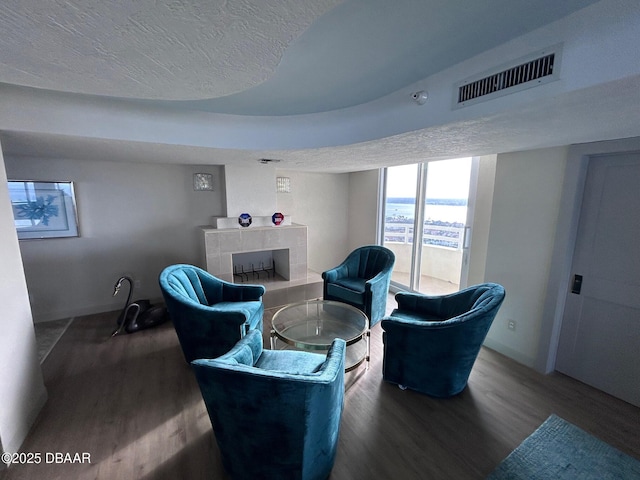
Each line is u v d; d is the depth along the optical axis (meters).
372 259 4.05
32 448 1.79
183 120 2.41
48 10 0.73
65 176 3.39
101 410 2.11
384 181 4.87
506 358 2.84
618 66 1.03
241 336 2.46
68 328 3.34
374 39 1.39
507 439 1.88
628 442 1.86
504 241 2.84
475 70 1.51
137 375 2.53
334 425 1.60
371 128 2.24
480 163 3.18
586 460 1.73
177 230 4.08
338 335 2.64
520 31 1.29
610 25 1.03
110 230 3.70
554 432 1.93
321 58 1.58
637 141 1.97
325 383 1.37
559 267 2.44
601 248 2.30
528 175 2.62
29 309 1.99
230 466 1.55
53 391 2.30
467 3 1.11
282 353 2.12
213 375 1.37
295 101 2.23
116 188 3.67
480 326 2.11
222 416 1.44
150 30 0.85
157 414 2.08
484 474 1.64
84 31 0.85
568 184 2.34
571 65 1.15
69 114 2.02
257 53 1.00
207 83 1.27
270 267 4.91
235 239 3.99
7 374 1.71
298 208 5.11
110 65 1.09
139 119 2.25
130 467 1.67
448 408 2.16
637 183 2.10
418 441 1.86
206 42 0.93
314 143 2.58
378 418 2.05
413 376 2.31
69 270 3.54
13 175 3.14
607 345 2.31
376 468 1.68
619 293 2.22
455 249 4.12
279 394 1.31
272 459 1.44
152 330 3.35
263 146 2.64
